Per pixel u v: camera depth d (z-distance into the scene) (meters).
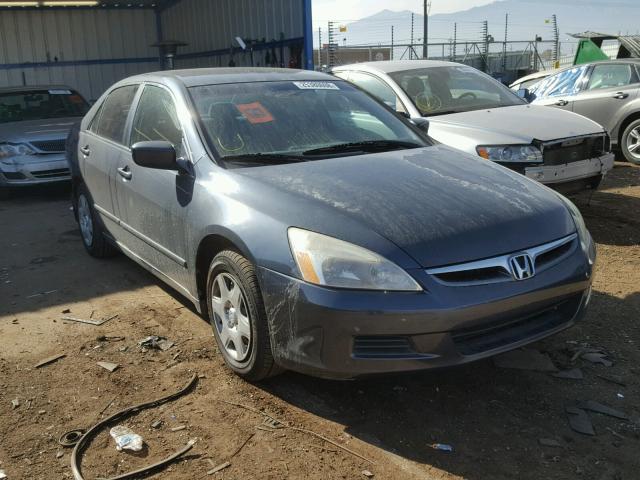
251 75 4.42
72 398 3.29
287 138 3.85
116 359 3.71
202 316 4.11
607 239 5.84
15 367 3.65
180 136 3.89
